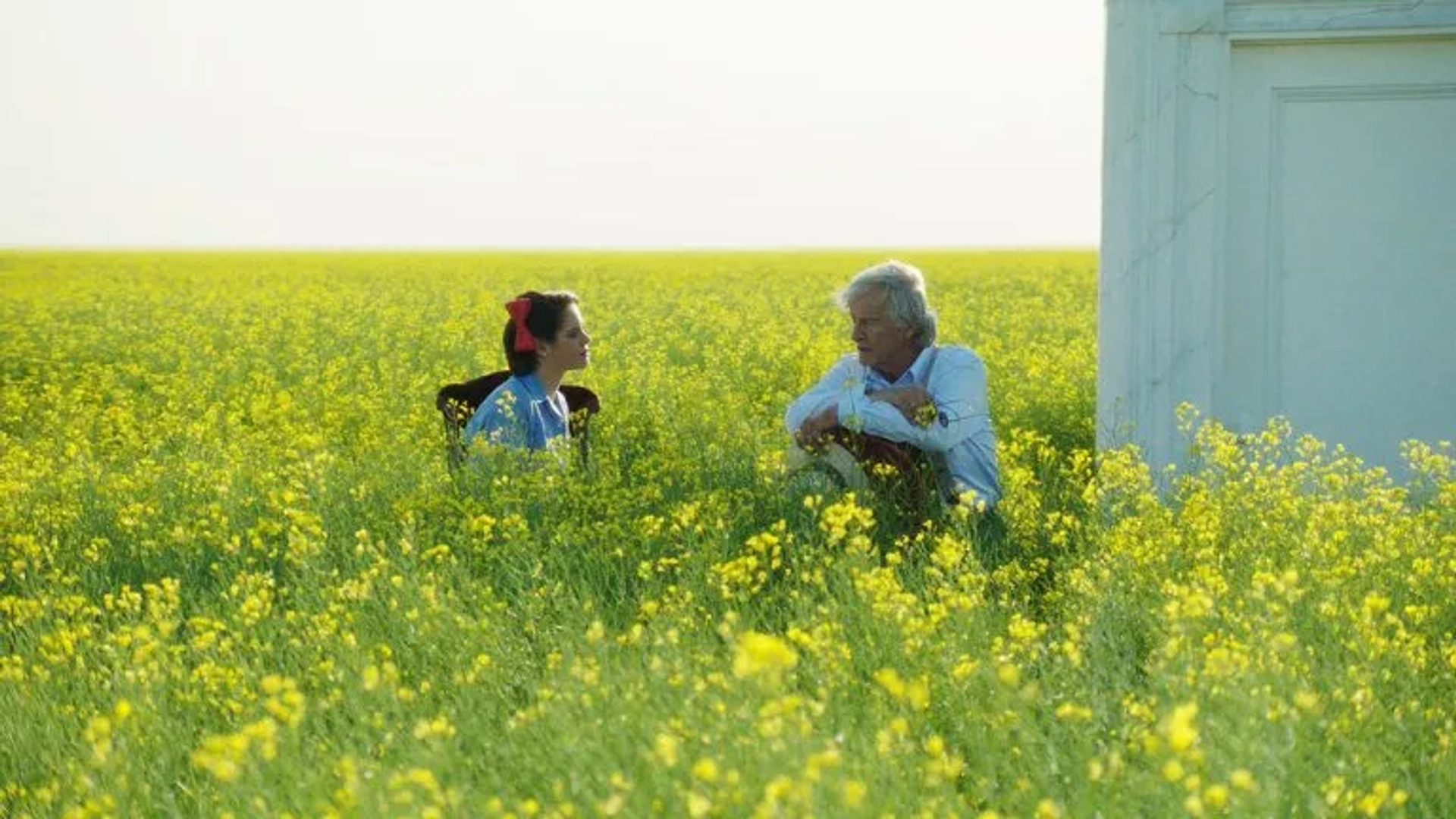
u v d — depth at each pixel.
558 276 54.44
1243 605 6.13
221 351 23.14
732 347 21.20
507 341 9.82
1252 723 4.40
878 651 5.84
